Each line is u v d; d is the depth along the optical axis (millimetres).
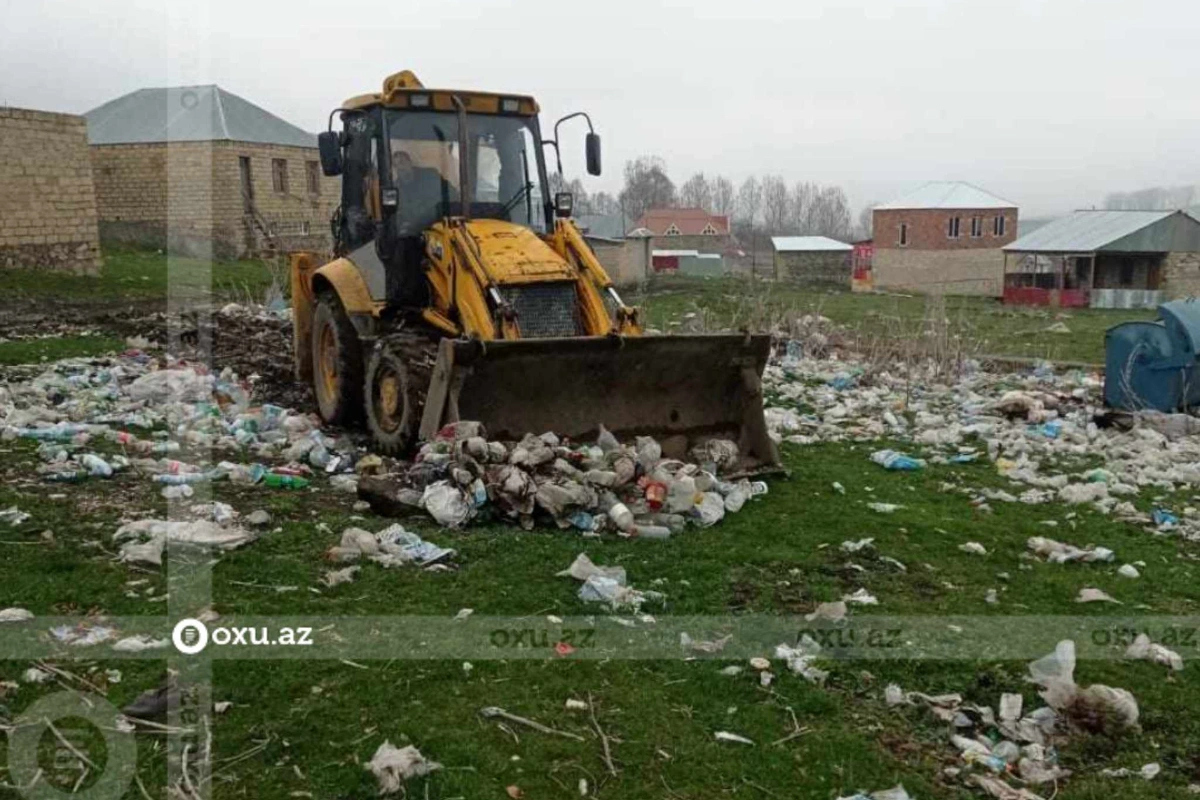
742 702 4410
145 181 30562
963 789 3896
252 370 11672
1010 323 28188
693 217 74500
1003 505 7684
